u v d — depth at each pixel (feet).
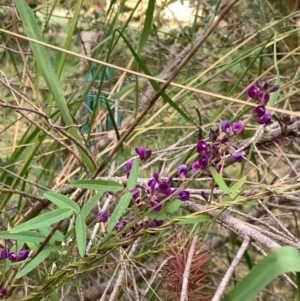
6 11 3.43
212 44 3.66
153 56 3.98
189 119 1.81
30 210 2.23
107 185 1.19
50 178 2.34
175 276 1.39
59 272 1.25
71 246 1.30
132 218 1.25
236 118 1.93
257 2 3.80
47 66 1.52
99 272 3.15
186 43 3.87
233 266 1.14
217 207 1.16
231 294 0.97
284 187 1.18
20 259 1.38
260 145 1.90
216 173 1.16
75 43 4.05
